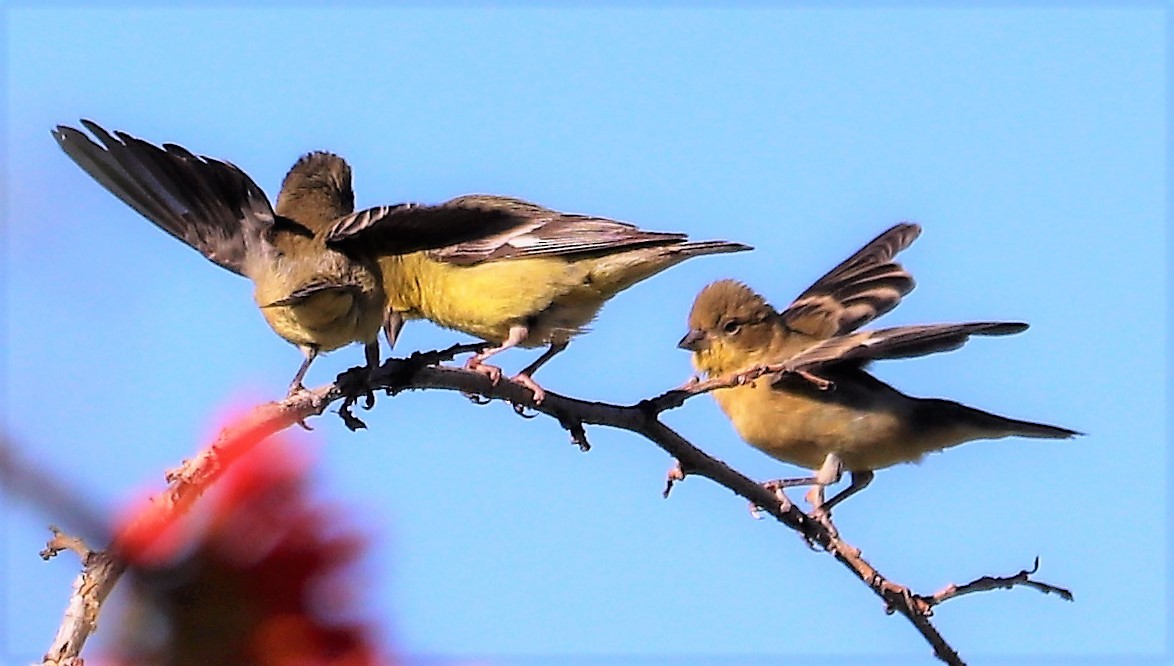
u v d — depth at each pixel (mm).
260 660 2629
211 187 9789
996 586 10461
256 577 2662
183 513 2695
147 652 2645
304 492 2705
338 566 2670
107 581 2660
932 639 10352
